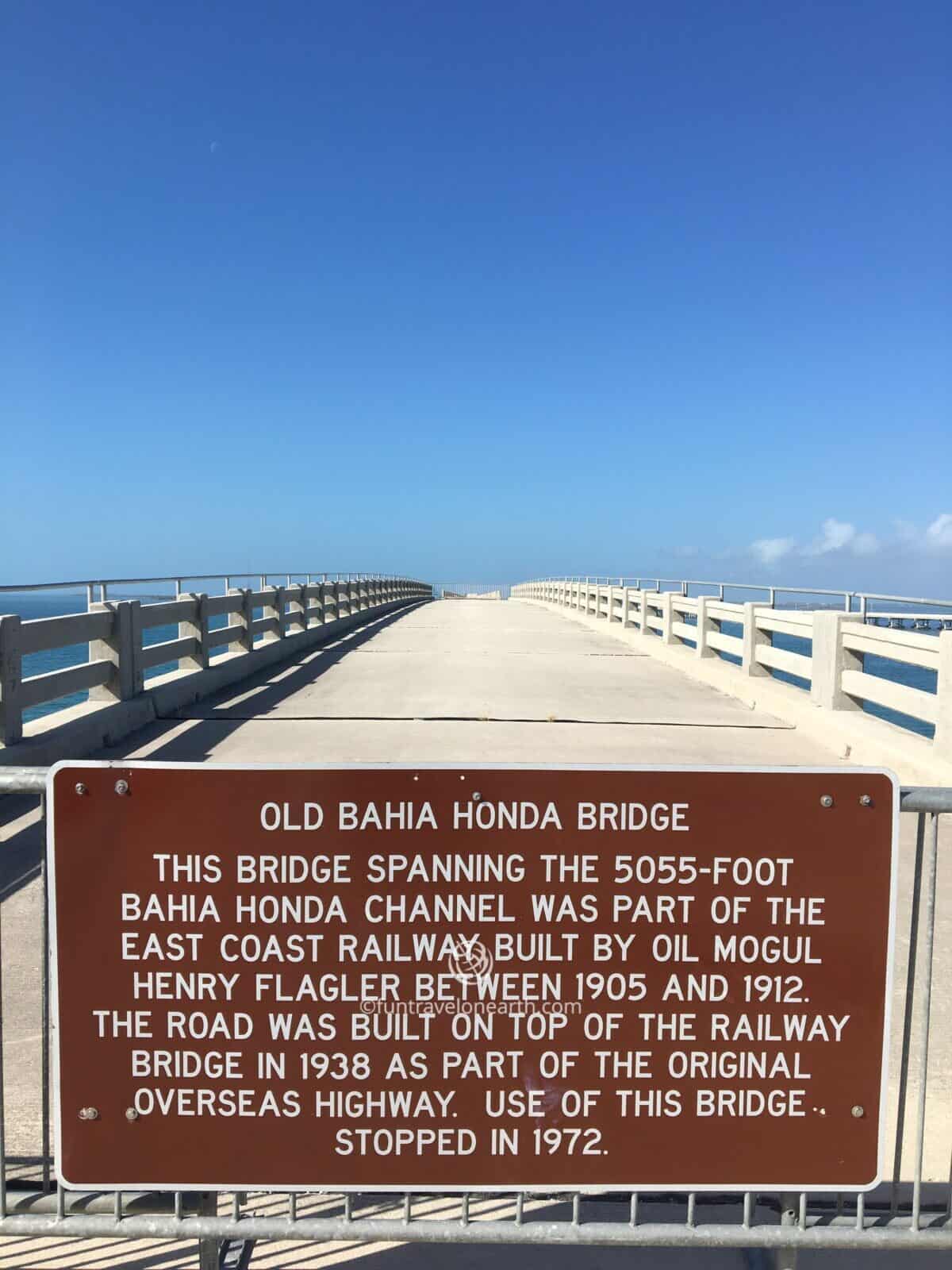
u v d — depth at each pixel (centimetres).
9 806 699
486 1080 252
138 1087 251
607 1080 252
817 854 250
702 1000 252
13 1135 327
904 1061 264
